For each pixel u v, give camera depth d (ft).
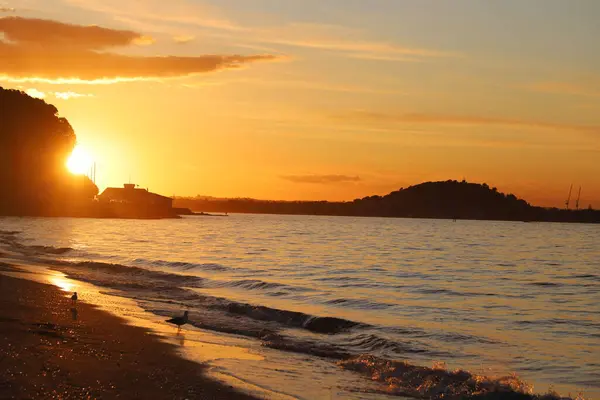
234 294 115.55
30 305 80.74
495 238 485.15
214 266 169.78
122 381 46.55
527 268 210.18
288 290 123.34
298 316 87.45
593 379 61.67
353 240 393.50
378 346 73.10
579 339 82.48
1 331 60.44
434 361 67.41
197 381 49.73
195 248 266.16
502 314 104.37
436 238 459.73
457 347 75.20
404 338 79.15
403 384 54.19
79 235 347.77
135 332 68.54
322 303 109.19
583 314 105.60
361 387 53.01
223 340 69.82
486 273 186.70
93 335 63.87
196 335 71.41
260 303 105.19
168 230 488.44
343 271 176.35
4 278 111.24
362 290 132.16
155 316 82.07
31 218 654.53
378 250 292.61
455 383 53.78
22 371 45.75
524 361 68.90
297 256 234.17
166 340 66.18
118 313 81.46
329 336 77.61
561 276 181.68
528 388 53.67
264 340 72.28
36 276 125.39
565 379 61.72
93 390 43.11
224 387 48.78
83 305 85.56
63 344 57.31
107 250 230.07
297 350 67.36
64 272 136.46
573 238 509.76
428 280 159.63
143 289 112.68
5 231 351.67
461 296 128.06
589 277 178.70
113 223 594.24
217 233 454.40
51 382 43.73
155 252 230.68
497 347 75.82
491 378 55.16
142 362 53.98
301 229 606.55
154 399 43.06
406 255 261.85
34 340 57.52
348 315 97.25
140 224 600.80
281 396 48.26
